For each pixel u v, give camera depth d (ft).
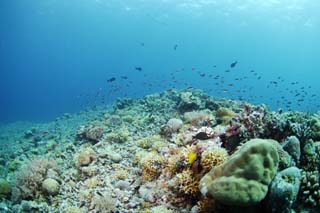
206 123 11.33
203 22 64.90
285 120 7.55
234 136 7.45
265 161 5.56
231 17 59.31
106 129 13.76
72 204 8.29
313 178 6.42
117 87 22.90
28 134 19.19
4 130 26.61
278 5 50.44
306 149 7.24
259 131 7.44
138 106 17.80
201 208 6.14
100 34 85.81
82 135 13.39
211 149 6.71
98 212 7.61
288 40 70.90
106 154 10.46
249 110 8.29
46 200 8.66
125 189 8.38
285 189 5.37
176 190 7.08
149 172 8.37
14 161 11.89
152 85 22.74
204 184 5.83
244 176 5.46
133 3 59.06
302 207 6.23
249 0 50.78
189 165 7.10
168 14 61.52
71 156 11.85
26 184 8.93
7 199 9.12
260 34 69.26
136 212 7.32
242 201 5.24
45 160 9.91
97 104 23.93
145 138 11.56
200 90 18.86
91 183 8.99
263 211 5.69
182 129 11.35
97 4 60.49
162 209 6.71
